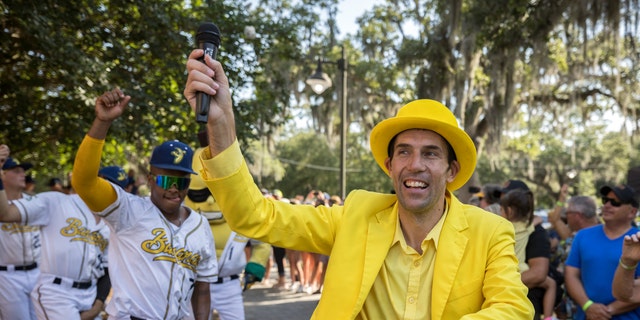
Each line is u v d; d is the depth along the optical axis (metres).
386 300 2.07
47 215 4.41
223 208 1.96
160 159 3.48
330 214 2.21
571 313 6.00
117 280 3.39
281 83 12.66
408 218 2.11
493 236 2.04
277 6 17.86
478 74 20.17
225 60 10.66
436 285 1.99
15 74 9.35
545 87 19.33
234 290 5.23
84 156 3.11
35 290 4.39
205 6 10.72
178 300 3.50
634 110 18.84
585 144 40.72
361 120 22.39
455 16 16.19
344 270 2.05
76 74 7.89
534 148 26.09
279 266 11.70
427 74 19.41
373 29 21.75
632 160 39.88
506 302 1.87
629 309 3.82
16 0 7.33
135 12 9.72
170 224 3.54
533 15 15.65
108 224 3.42
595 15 13.82
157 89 9.80
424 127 2.11
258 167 23.02
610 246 4.02
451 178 2.20
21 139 9.96
